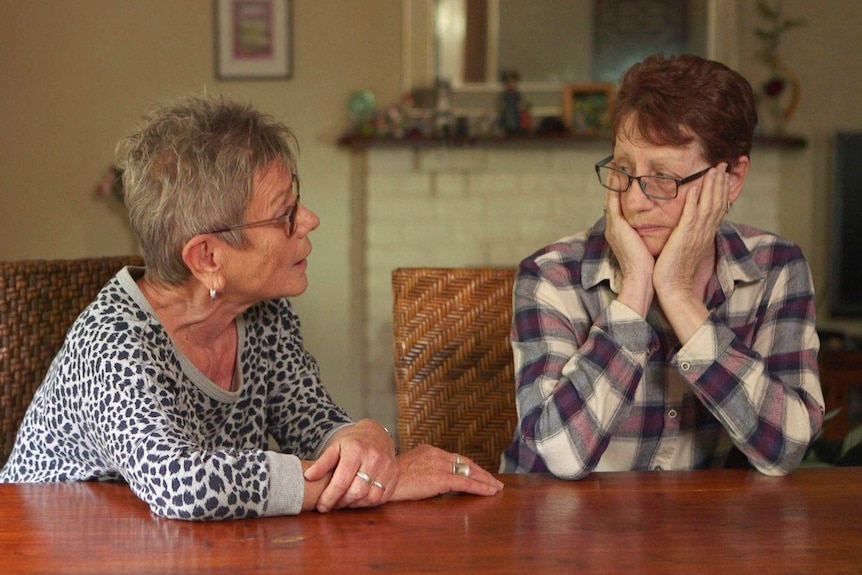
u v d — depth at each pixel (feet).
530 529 3.52
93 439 4.24
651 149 4.55
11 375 5.51
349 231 15.19
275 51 14.94
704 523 3.59
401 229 14.64
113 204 15.12
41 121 14.98
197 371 4.56
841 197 14.60
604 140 14.47
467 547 3.31
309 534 3.47
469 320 5.78
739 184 4.81
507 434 5.79
